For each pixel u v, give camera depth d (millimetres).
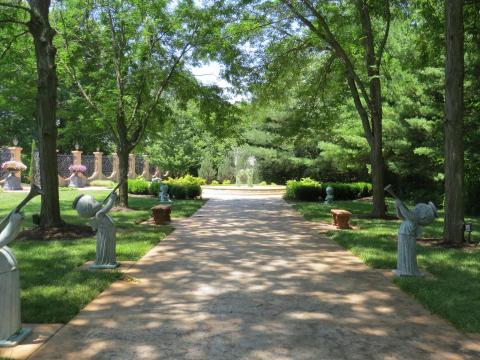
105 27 16734
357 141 22922
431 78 20062
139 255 8469
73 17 16656
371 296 5961
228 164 39750
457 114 10227
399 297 5926
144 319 4973
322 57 19000
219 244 10070
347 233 11547
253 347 4199
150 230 11828
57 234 10508
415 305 5578
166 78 17453
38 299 5488
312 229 12797
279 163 38031
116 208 17016
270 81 18156
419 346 4270
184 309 5336
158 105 18391
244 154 38406
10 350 4078
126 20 16375
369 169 24219
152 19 16750
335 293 6086
